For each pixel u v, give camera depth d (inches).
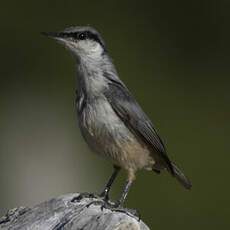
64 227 320.8
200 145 705.0
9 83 841.5
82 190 767.7
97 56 374.9
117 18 854.5
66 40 379.9
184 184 388.8
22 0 845.8
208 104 778.2
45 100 830.5
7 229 329.7
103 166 770.2
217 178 673.6
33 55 844.6
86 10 850.8
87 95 369.7
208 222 639.1
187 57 865.5
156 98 769.6
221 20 889.5
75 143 801.6
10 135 807.1
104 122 367.2
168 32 866.1
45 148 799.1
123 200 373.7
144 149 377.4
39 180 775.1
